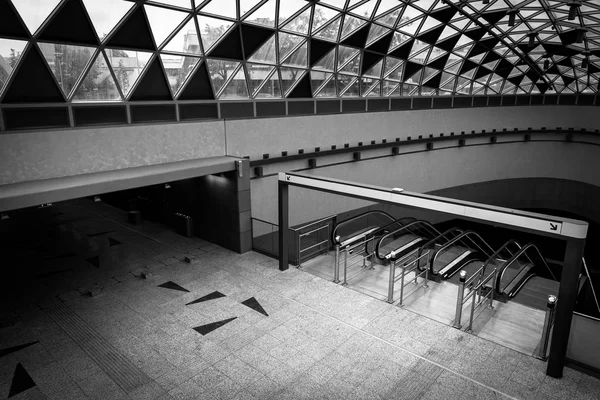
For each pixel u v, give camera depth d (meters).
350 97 25.41
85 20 13.78
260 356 10.74
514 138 35.62
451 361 10.44
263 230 17.61
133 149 16.41
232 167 17.03
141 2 14.24
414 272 15.77
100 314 12.88
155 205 22.39
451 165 33.12
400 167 29.81
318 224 23.31
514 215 9.68
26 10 12.44
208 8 16.05
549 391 9.28
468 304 13.30
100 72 15.51
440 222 36.31
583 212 36.06
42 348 11.14
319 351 10.93
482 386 9.49
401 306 13.23
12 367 10.34
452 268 15.59
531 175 36.94
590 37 24.39
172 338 11.58
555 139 36.03
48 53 13.88
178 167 16.08
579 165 35.69
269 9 17.53
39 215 24.17
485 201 36.12
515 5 19.91
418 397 9.18
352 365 10.34
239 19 17.25
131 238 19.98
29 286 14.90
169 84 17.59
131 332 11.88
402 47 24.34
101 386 9.64
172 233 20.66
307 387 9.55
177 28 16.11
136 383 9.74
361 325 12.16
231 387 9.59
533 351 10.81
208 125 18.86
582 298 13.87
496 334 11.63
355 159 26.62
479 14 21.12
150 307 13.30
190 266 16.52
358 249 18.50
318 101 23.75
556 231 9.05
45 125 14.55
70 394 9.38
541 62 30.55
